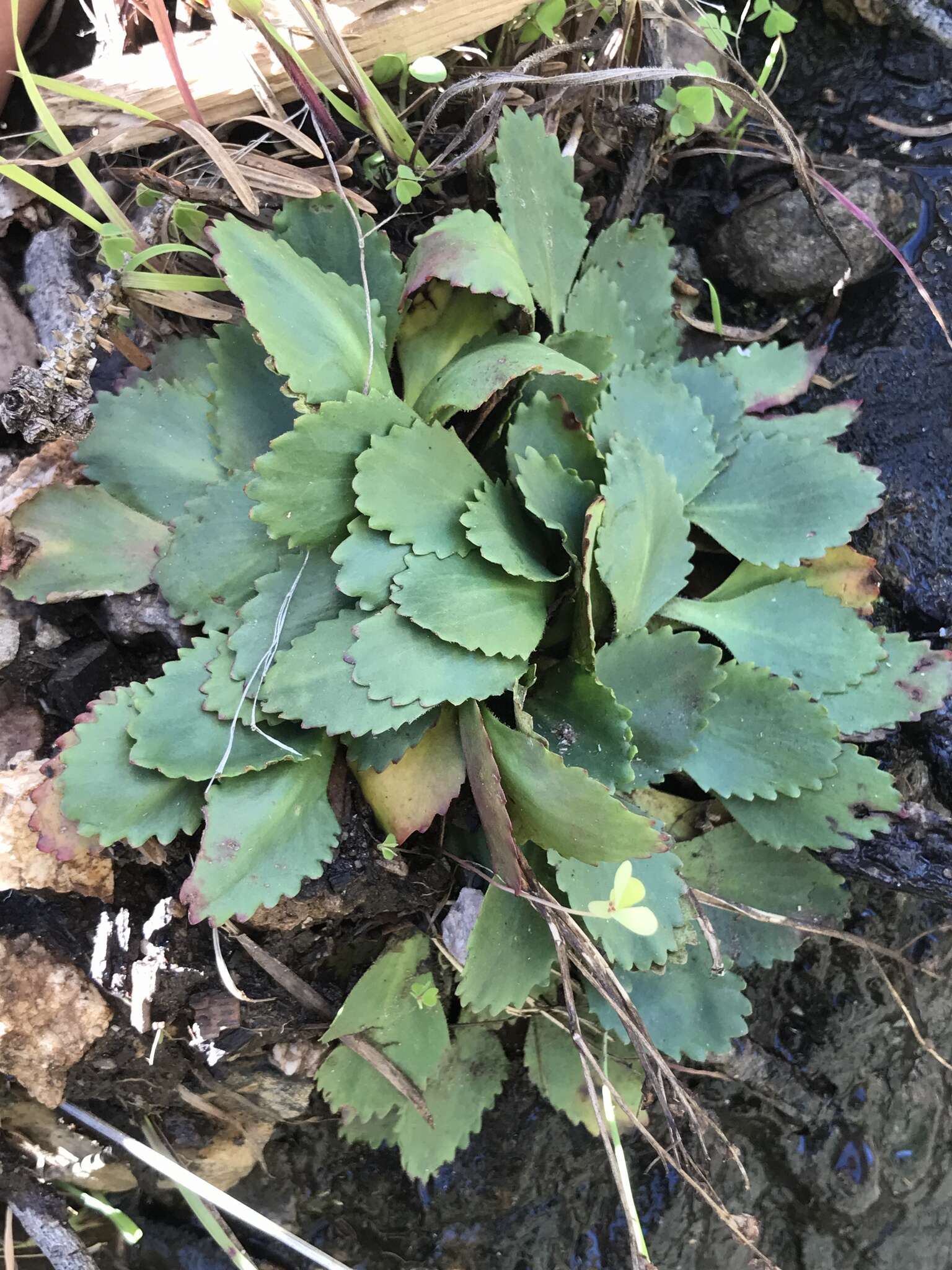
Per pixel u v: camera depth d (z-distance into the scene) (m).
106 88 0.28
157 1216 0.38
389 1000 0.31
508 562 0.25
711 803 0.31
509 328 0.28
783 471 0.29
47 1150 0.35
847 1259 0.38
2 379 0.29
